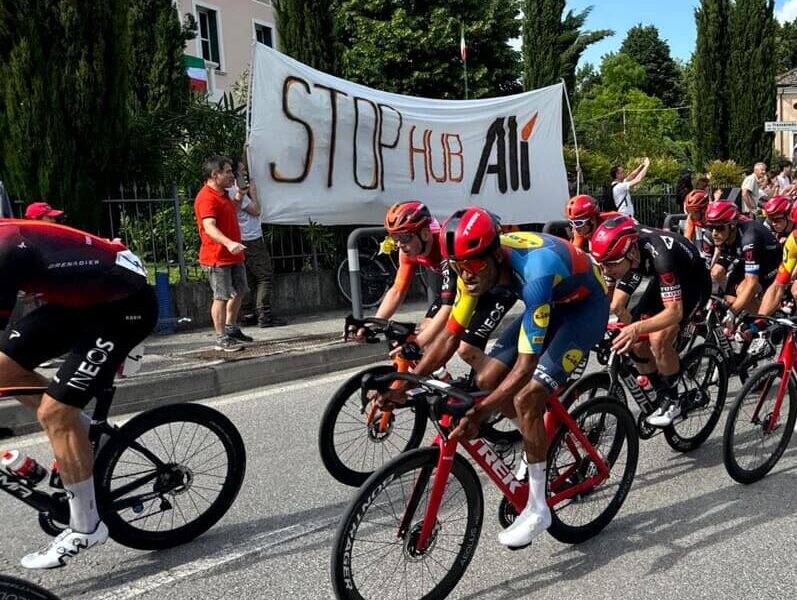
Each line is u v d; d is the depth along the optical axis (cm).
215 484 348
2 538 341
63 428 288
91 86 707
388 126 892
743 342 514
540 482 302
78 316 302
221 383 587
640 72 4978
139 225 786
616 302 418
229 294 645
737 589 287
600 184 1568
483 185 998
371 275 922
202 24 1886
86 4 697
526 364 277
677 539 332
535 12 1888
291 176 813
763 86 1894
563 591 290
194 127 875
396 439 435
